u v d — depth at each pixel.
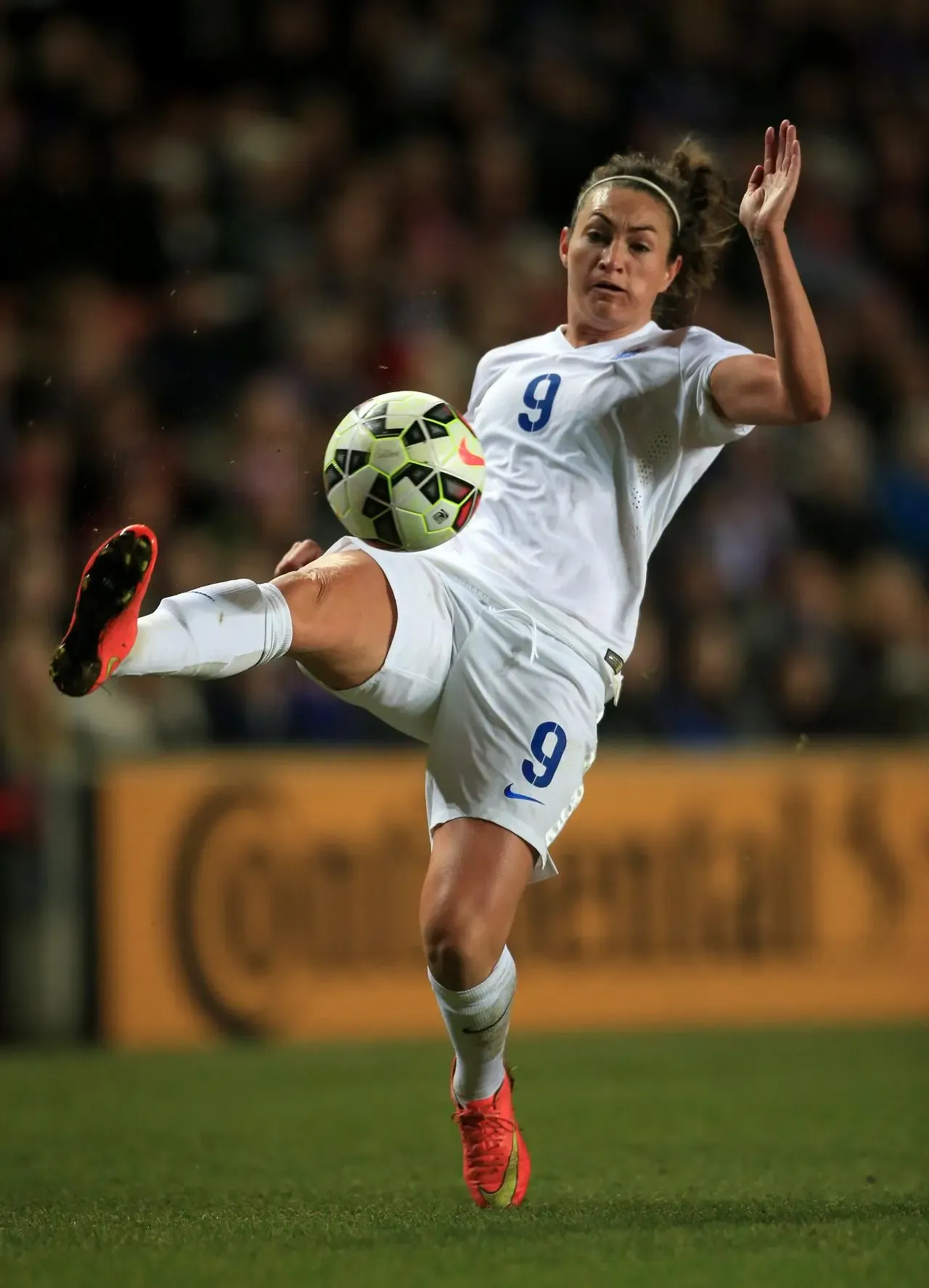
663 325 15.76
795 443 39.53
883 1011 30.58
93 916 28.61
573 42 47.12
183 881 28.69
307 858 28.97
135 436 35.28
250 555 33.56
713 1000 29.92
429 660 13.66
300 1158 17.09
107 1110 20.77
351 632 13.18
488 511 14.44
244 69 44.78
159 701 30.86
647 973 29.67
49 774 28.78
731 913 30.09
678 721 33.34
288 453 35.28
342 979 28.91
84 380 36.44
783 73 49.19
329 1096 21.88
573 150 45.34
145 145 41.81
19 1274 10.95
